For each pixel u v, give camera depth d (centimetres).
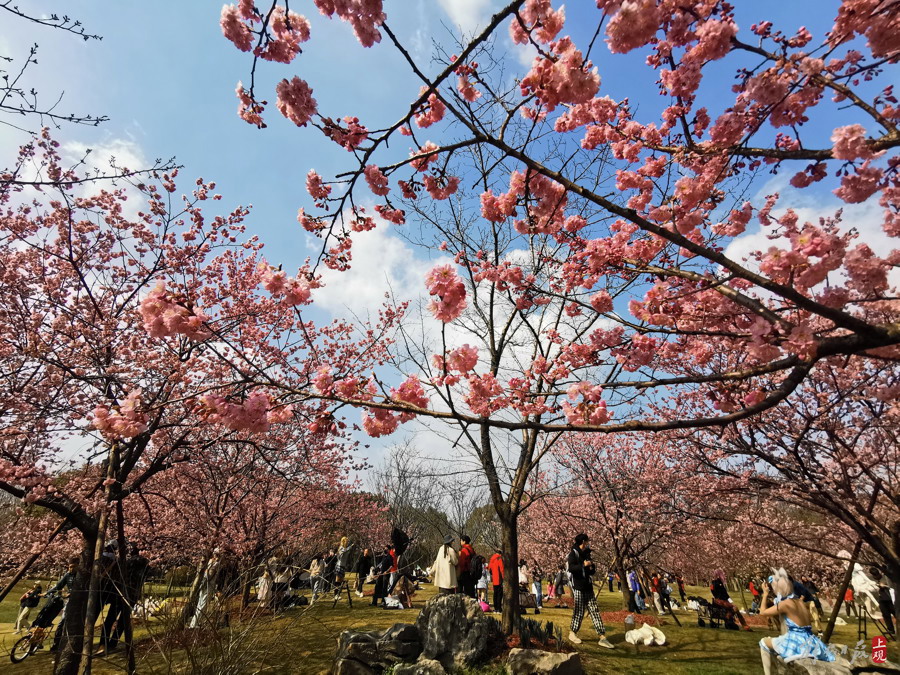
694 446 816
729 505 927
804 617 509
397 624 633
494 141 253
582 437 1387
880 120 252
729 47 259
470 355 288
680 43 277
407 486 2022
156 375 754
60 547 842
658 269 331
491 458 770
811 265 260
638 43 227
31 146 705
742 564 1802
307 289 304
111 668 589
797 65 243
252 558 920
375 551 2088
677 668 648
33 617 1152
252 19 281
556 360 470
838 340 234
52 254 688
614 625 935
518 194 331
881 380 469
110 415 264
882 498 657
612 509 1281
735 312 372
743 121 285
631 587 1272
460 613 629
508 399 363
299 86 280
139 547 886
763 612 543
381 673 577
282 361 934
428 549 2139
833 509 548
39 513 816
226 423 267
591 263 387
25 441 719
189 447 762
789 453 628
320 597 682
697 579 2611
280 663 566
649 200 391
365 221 344
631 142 363
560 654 586
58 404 744
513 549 720
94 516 675
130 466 645
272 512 1127
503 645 633
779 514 1168
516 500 731
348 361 1029
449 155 313
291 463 1173
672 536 1257
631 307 384
